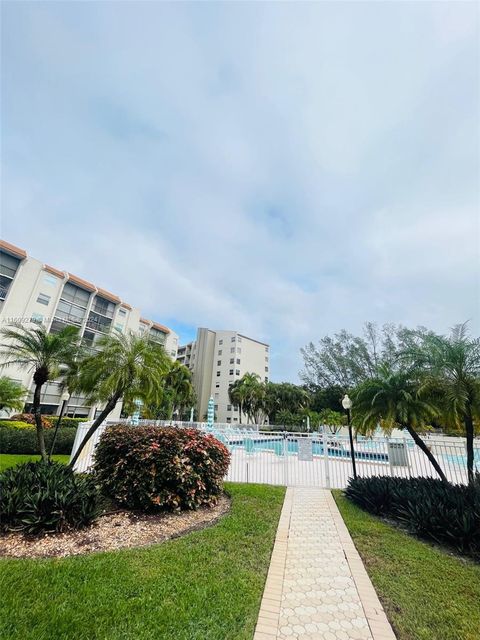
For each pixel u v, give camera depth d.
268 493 7.93
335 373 48.75
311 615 3.10
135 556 4.08
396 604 3.30
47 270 30.86
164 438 6.55
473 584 3.70
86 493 5.27
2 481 5.27
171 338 48.41
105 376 8.16
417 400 7.45
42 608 2.91
